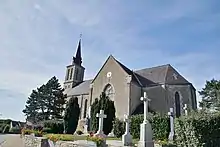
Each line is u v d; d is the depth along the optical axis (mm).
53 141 12570
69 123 27781
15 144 17094
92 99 31984
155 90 29203
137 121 22297
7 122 45844
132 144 14633
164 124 20609
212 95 37688
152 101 28656
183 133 9180
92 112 23578
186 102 27250
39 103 44875
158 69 32469
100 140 11461
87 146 10648
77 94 41625
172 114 19500
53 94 44562
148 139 12656
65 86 51688
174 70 31391
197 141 8250
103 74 32344
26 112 47625
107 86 31188
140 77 32750
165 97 28109
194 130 8398
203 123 8367
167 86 28609
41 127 32938
